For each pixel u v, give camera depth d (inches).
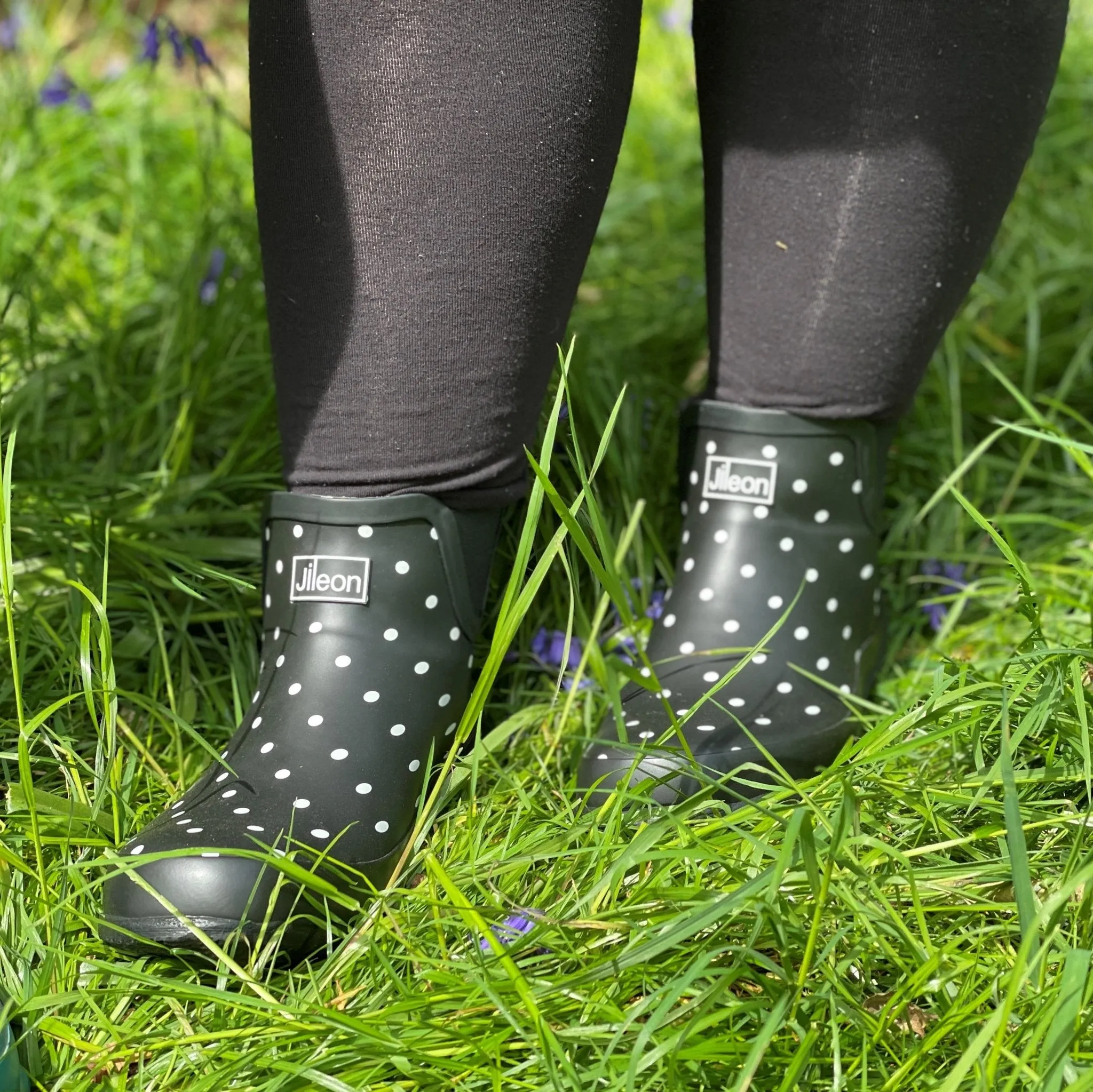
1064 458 49.6
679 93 81.1
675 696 33.3
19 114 68.9
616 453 43.3
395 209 28.4
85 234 62.7
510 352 29.9
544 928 25.3
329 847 26.8
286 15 28.1
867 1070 23.7
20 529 39.4
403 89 27.7
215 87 87.9
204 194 57.7
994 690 29.9
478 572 32.7
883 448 37.1
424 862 28.8
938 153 31.6
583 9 28.0
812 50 31.3
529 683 38.9
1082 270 59.6
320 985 26.4
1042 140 68.6
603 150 29.6
